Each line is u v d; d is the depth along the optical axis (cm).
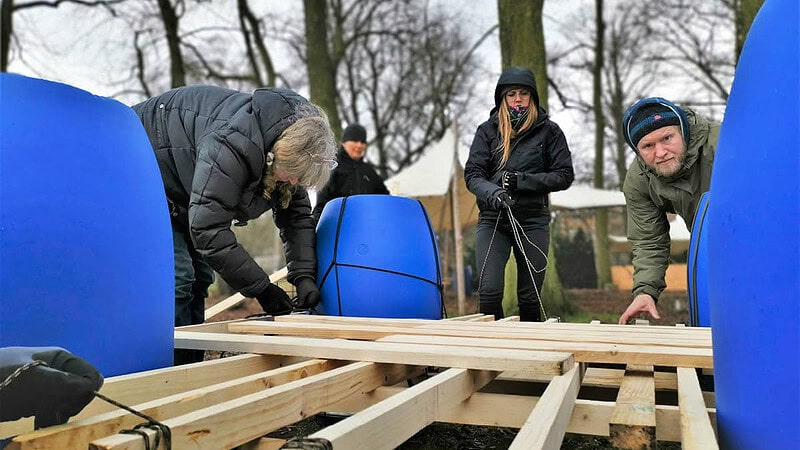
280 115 281
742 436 135
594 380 234
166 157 309
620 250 2480
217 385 159
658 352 196
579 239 2184
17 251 170
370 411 127
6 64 1448
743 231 132
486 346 208
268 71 1769
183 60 1644
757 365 129
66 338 178
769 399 126
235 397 160
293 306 361
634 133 324
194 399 145
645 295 341
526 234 409
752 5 941
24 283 171
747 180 131
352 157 576
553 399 149
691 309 334
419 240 389
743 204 132
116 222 193
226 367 202
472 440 257
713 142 322
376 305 370
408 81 1925
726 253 139
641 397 163
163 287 210
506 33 913
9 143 175
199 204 284
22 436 112
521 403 192
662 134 317
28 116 180
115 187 195
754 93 132
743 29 956
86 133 191
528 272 409
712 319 150
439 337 231
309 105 292
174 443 114
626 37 1884
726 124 144
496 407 195
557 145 406
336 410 209
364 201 383
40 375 113
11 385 111
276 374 177
